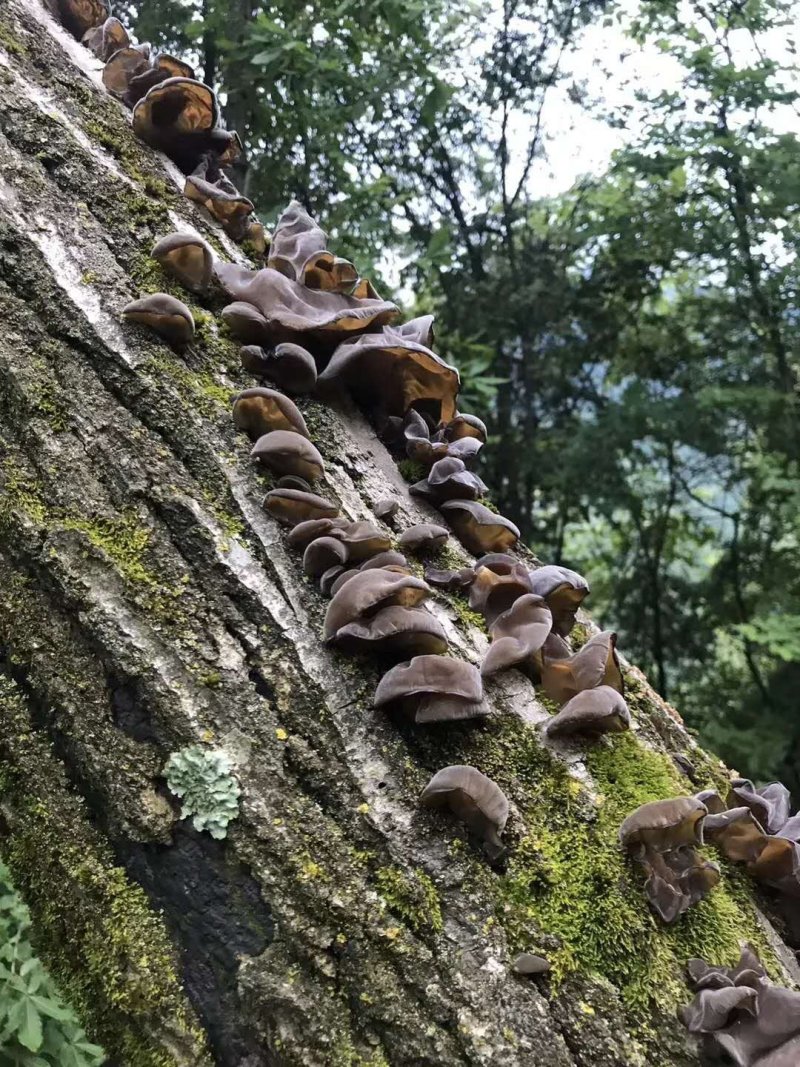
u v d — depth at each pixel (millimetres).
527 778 665
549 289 3127
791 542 3510
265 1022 608
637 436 3143
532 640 696
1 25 825
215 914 625
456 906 621
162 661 653
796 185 2799
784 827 723
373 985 605
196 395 728
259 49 1776
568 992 607
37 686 662
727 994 598
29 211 750
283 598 683
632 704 787
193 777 636
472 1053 591
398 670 659
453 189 3096
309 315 785
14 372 705
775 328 3139
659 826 636
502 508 3352
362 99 1929
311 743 651
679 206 3119
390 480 787
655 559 3623
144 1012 623
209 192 836
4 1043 839
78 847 648
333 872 624
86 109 826
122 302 740
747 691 3439
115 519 683
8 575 677
